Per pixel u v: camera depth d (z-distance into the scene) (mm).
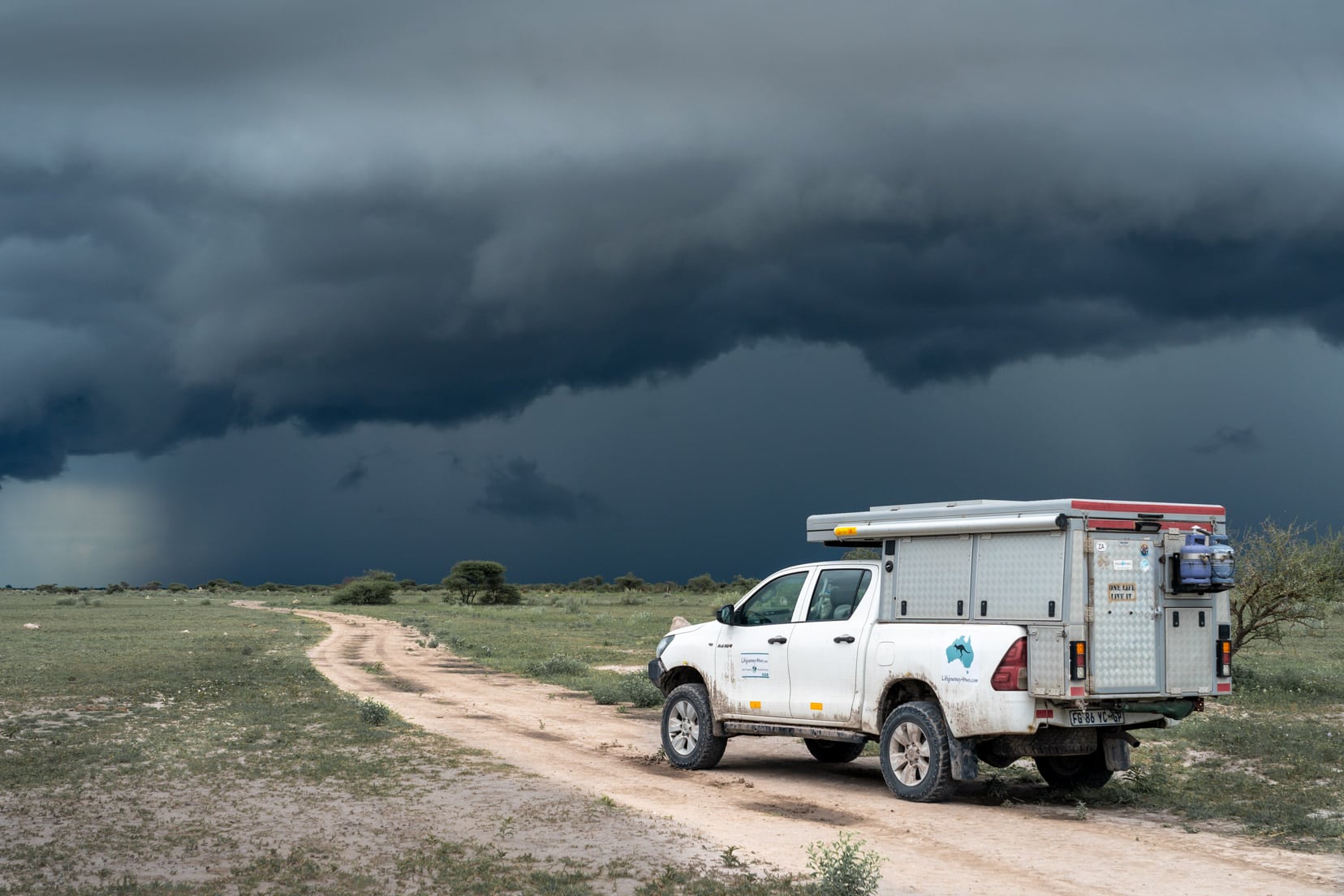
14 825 9602
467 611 77938
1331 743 13156
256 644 37125
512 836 9148
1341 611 43188
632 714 18938
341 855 8500
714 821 9945
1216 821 10109
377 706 16844
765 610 13195
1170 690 10664
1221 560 10648
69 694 19969
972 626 10859
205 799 10711
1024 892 7676
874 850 8914
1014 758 11438
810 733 12289
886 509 11992
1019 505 10609
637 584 153125
